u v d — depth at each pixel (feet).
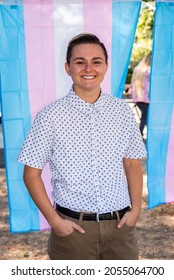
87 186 7.03
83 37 7.04
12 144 10.39
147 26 27.63
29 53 9.95
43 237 12.82
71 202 7.10
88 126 6.95
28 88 10.14
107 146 7.07
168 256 11.65
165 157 11.81
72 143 6.92
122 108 7.27
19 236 12.85
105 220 7.26
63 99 6.97
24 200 10.98
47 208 7.19
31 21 9.78
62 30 9.98
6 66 9.89
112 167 7.14
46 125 6.84
